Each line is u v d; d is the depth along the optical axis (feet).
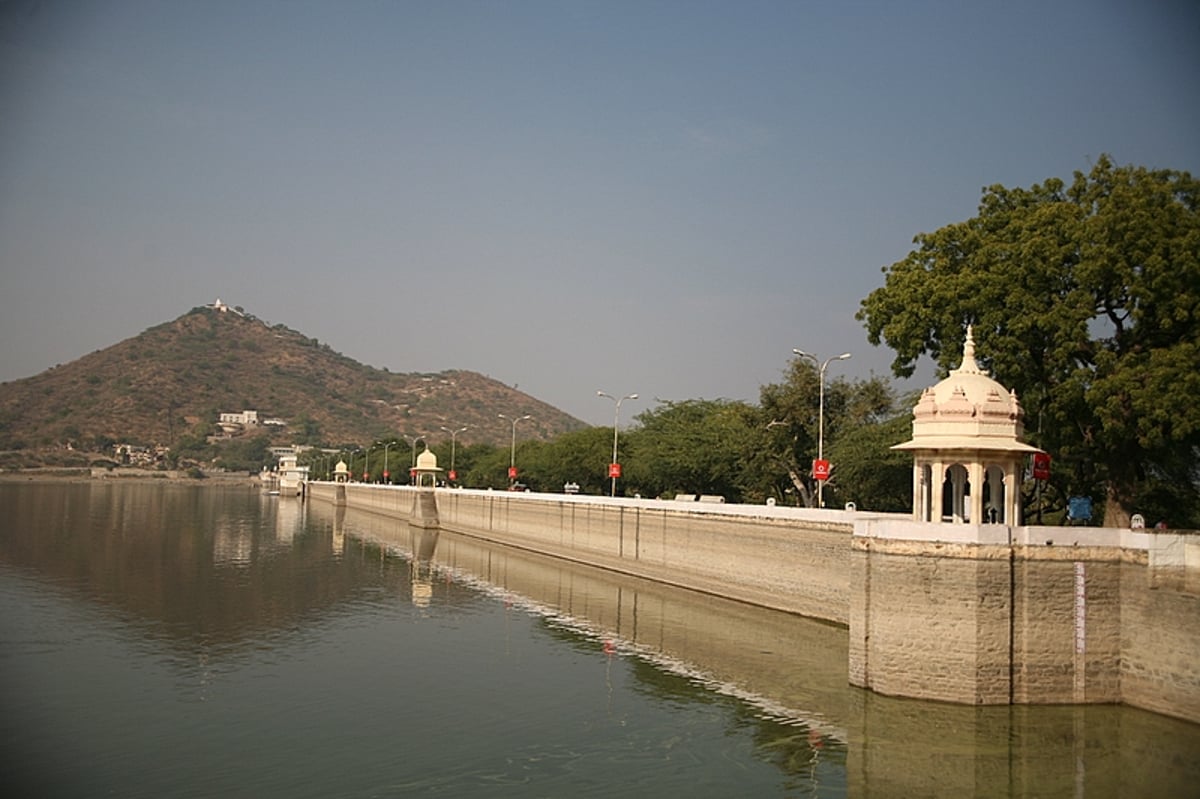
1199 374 125.59
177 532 353.10
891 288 174.40
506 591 216.95
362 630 168.55
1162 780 92.99
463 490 406.00
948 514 145.28
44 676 132.05
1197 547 103.81
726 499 310.45
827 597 163.63
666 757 101.65
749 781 95.20
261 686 129.49
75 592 199.82
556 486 425.69
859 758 99.81
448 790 92.84
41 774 96.12
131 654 146.00
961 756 98.53
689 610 187.01
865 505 230.48
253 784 94.07
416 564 274.57
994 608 107.76
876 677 114.32
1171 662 103.96
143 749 103.65
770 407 263.70
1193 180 147.95
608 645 155.63
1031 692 107.96
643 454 333.62
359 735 108.78
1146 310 139.44
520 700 123.13
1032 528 108.99
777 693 123.65
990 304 155.12
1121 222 137.59
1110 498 151.53
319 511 561.43
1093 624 109.40
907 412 229.04
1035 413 164.35
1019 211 165.07
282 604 195.31
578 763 99.96
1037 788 92.17
